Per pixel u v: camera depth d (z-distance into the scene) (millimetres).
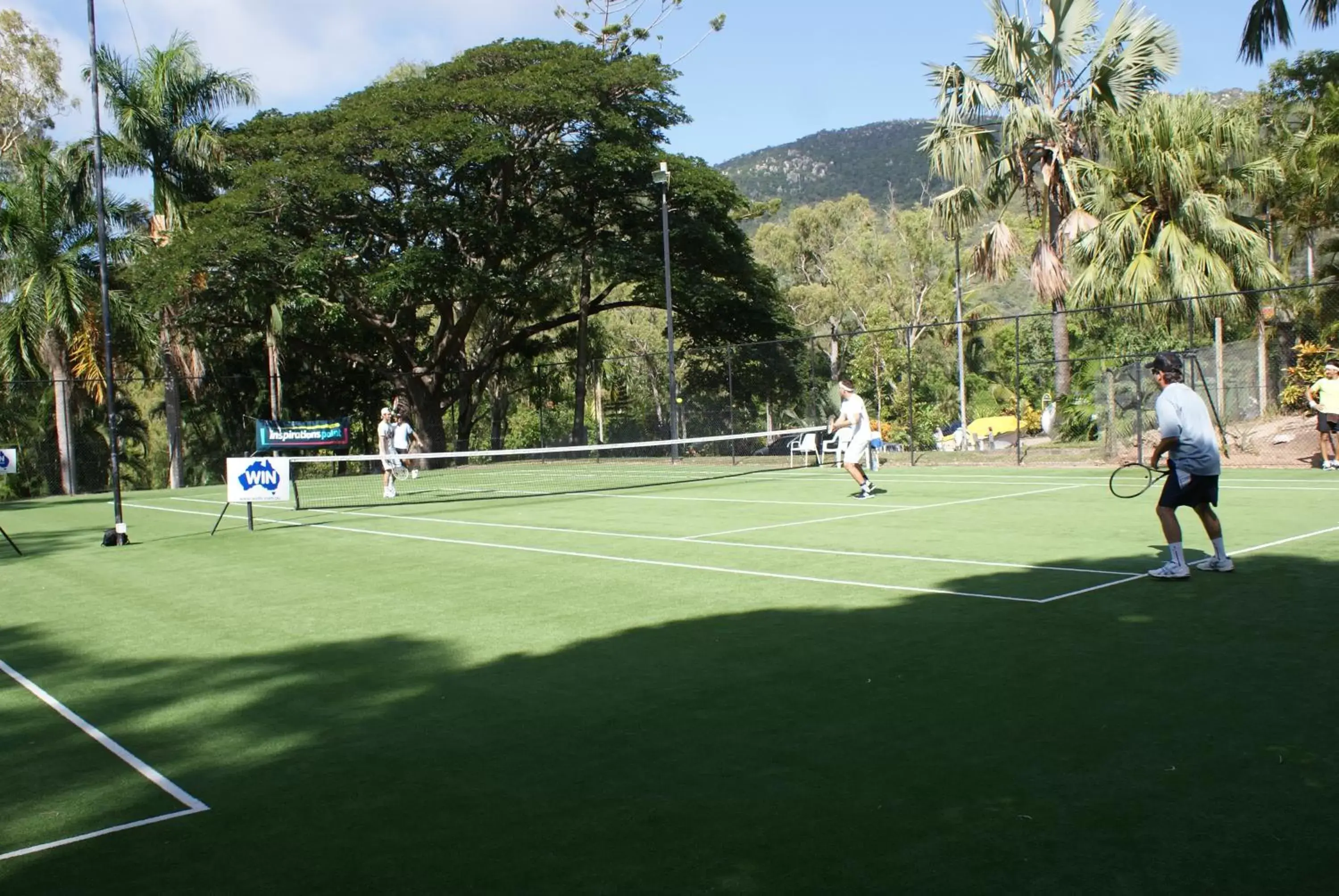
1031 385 36000
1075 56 25859
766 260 71750
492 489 23109
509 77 32719
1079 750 4805
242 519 18156
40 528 18328
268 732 5668
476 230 32781
